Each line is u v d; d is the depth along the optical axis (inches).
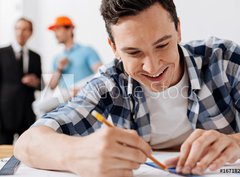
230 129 34.9
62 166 24.2
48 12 110.2
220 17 90.4
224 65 33.4
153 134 35.5
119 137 21.9
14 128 95.5
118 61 34.5
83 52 95.3
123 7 24.9
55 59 99.1
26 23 95.5
